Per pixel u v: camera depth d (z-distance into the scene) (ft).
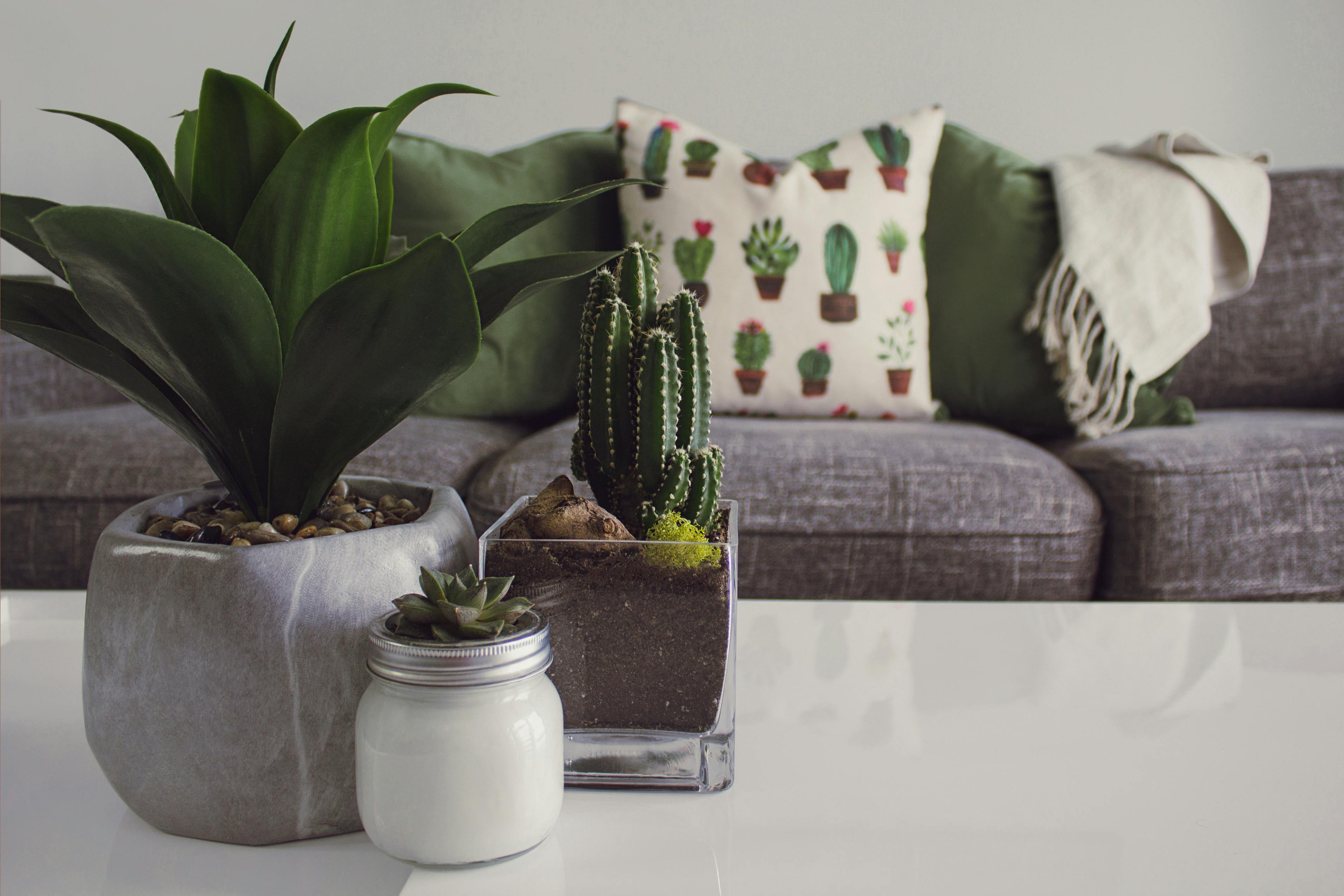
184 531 1.48
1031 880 1.24
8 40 7.00
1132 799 1.46
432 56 7.55
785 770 1.59
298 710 1.34
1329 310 5.60
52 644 2.38
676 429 1.59
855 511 3.78
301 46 7.46
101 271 1.12
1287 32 7.54
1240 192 5.17
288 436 1.42
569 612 1.50
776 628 2.40
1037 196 5.32
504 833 1.25
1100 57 7.60
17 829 1.48
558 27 7.57
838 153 5.26
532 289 1.37
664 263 5.06
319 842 1.44
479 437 4.53
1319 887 1.21
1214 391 5.74
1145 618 2.47
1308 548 3.91
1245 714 1.80
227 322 1.28
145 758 1.36
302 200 1.33
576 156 5.49
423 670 1.22
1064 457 4.38
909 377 5.02
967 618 2.48
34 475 3.74
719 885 1.23
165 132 7.27
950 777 1.55
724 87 7.64
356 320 1.22
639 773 1.52
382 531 1.43
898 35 7.59
